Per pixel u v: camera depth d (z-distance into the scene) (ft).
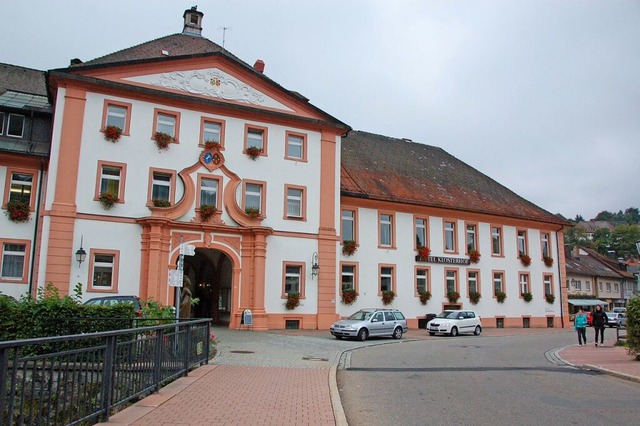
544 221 137.28
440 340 82.64
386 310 84.23
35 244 79.92
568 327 137.18
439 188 127.24
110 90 83.15
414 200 114.32
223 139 90.79
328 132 100.78
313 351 58.80
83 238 78.48
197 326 40.73
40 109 86.28
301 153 98.48
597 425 26.23
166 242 83.30
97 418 22.79
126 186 82.33
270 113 94.43
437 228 118.11
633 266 265.54
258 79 94.58
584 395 34.86
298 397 30.73
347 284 104.12
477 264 123.03
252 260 89.71
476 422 26.55
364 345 69.21
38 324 42.75
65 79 80.48
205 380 35.17
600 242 378.32
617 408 30.55
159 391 30.45
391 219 111.86
